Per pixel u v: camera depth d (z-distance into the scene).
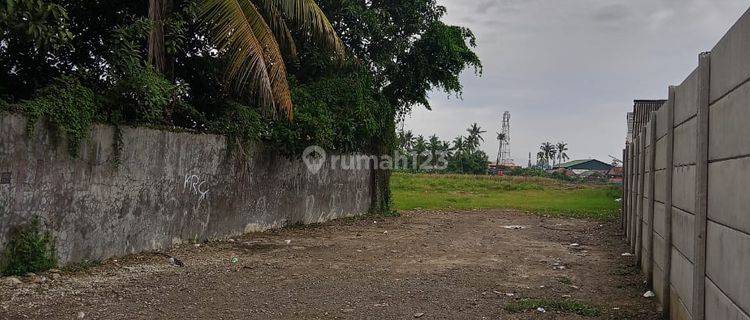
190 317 5.59
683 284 5.15
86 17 10.27
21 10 6.81
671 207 5.95
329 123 13.40
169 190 9.75
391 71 17.31
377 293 6.81
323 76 14.71
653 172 7.41
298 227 14.14
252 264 8.69
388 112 17.42
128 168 8.73
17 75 9.38
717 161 3.99
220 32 9.85
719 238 3.88
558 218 18.12
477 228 14.77
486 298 6.64
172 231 9.91
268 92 10.08
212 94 11.98
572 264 9.23
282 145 12.93
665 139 6.45
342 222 15.80
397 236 12.78
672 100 6.10
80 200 7.82
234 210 11.77
